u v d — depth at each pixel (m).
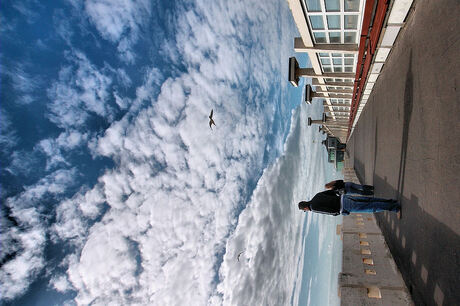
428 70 4.63
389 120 7.43
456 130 3.65
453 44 3.81
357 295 5.32
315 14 9.94
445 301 3.65
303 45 12.22
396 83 6.75
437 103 4.23
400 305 4.86
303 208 6.05
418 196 4.76
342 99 22.91
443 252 3.79
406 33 5.94
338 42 11.77
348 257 6.49
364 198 5.60
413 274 4.76
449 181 3.76
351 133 28.67
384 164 7.76
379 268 5.87
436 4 4.43
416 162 4.97
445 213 3.81
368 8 6.30
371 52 7.48
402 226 5.50
